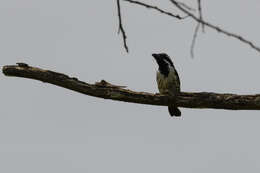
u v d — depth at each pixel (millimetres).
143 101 10242
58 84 9891
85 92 10062
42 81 9891
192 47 4789
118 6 5539
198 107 10352
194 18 4641
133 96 10234
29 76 9766
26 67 9773
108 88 10094
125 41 5754
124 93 10195
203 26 4648
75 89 10000
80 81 9984
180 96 10266
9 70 9719
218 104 10039
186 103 10273
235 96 9945
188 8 4645
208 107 10258
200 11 4633
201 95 10195
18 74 9773
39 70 9742
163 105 10422
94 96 10188
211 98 10070
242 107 9969
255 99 9805
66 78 9836
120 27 5684
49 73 9797
